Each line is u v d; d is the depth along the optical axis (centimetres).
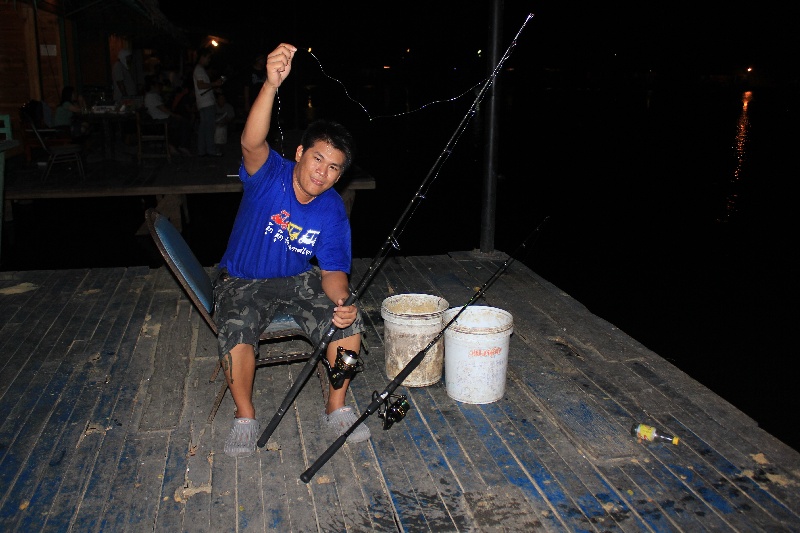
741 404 459
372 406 308
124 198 1130
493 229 622
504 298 507
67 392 369
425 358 371
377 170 1483
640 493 289
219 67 2155
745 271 779
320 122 318
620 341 432
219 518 272
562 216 1058
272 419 321
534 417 348
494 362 352
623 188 1308
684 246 884
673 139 2148
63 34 1440
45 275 551
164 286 526
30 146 1067
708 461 311
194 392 369
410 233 936
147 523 269
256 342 329
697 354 541
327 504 280
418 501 282
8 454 313
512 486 292
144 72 2158
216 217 1002
